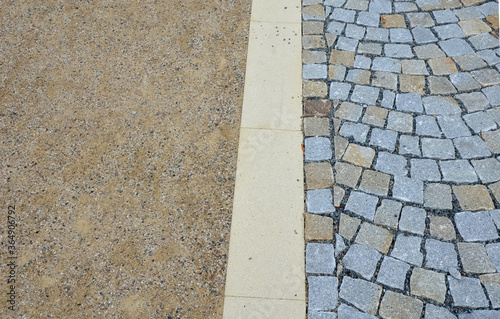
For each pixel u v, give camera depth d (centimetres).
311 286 263
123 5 431
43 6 434
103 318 257
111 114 349
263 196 302
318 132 332
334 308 255
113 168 319
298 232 285
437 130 327
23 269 276
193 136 334
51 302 263
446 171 305
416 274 264
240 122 340
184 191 306
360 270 267
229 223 290
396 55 377
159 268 273
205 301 261
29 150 332
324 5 421
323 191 302
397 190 299
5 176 318
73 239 287
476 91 346
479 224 280
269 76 368
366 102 347
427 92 349
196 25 409
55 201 304
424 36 388
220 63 379
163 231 288
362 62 373
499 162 307
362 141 325
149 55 387
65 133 340
